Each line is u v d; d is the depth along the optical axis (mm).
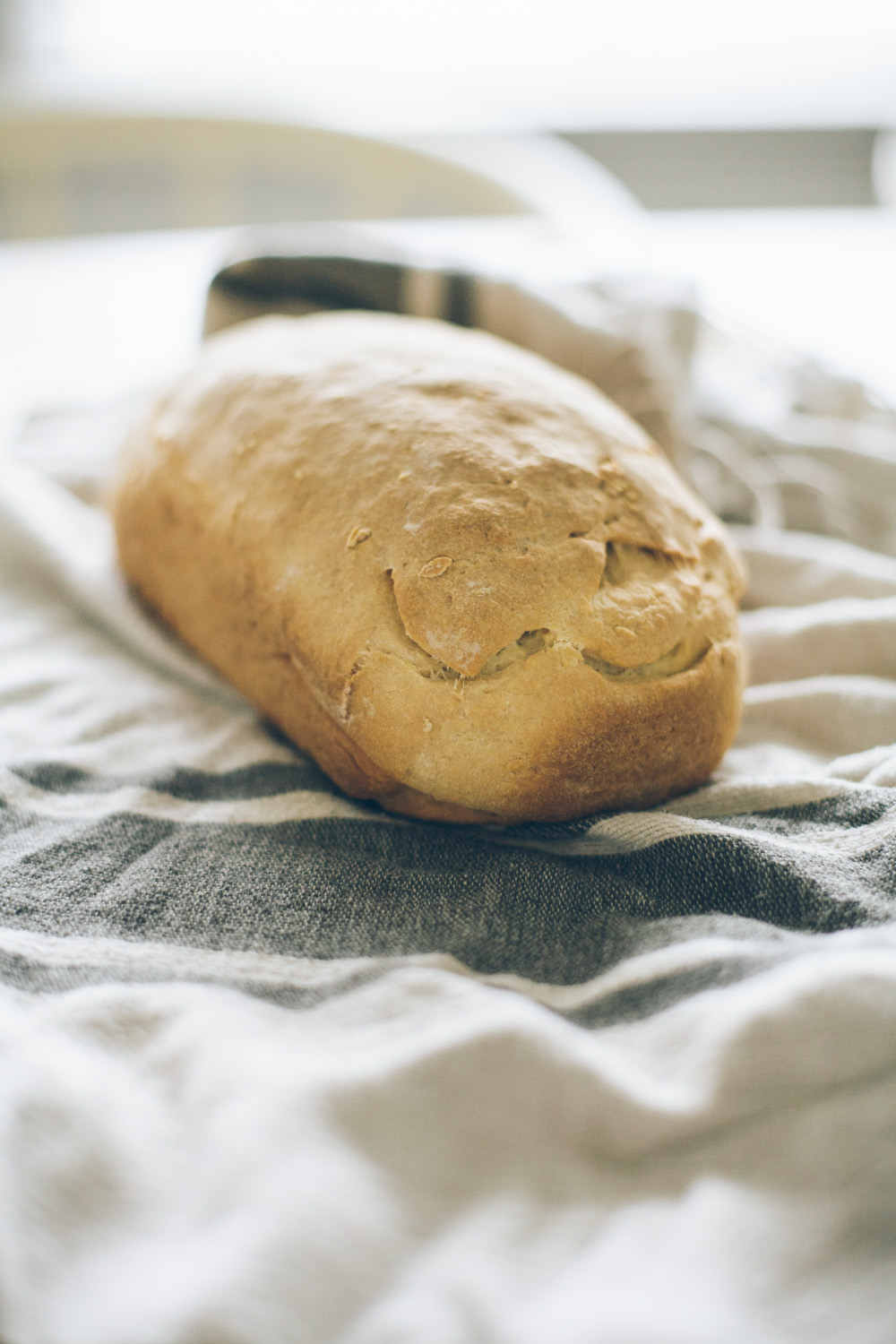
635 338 554
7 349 705
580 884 375
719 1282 298
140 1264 297
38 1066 323
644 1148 319
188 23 1202
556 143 995
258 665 433
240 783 420
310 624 397
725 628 408
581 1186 315
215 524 432
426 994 343
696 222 923
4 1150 308
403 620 383
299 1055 328
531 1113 319
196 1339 284
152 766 426
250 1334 286
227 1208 302
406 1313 292
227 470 432
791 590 508
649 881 377
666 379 551
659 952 351
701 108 1229
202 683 464
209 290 577
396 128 964
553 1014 343
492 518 386
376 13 1226
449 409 411
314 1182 302
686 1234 305
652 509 408
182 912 371
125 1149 312
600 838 386
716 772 424
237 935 365
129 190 1006
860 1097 321
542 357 559
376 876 379
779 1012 325
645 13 1230
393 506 393
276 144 969
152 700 457
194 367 484
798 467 575
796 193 1273
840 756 436
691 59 1237
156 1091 326
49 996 347
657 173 1266
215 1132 312
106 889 379
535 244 707
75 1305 292
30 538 509
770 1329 293
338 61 1220
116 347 712
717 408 597
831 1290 299
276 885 378
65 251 848
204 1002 341
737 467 561
